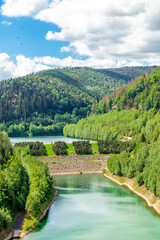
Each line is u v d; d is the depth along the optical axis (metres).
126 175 161.38
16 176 113.56
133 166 159.38
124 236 88.12
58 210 113.88
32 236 87.56
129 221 101.62
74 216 106.88
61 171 197.00
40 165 146.88
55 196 134.25
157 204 115.81
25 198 111.38
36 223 97.62
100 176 186.75
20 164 143.38
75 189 149.00
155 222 100.50
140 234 89.69
